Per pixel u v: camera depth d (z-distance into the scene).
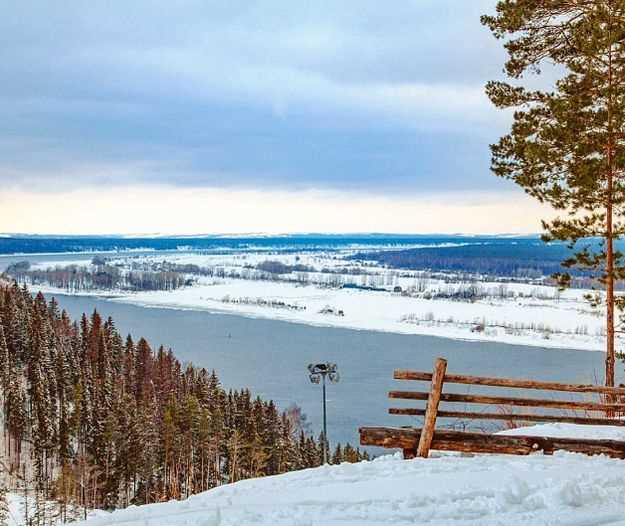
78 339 95.00
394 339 144.00
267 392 90.62
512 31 19.05
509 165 19.08
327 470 9.85
